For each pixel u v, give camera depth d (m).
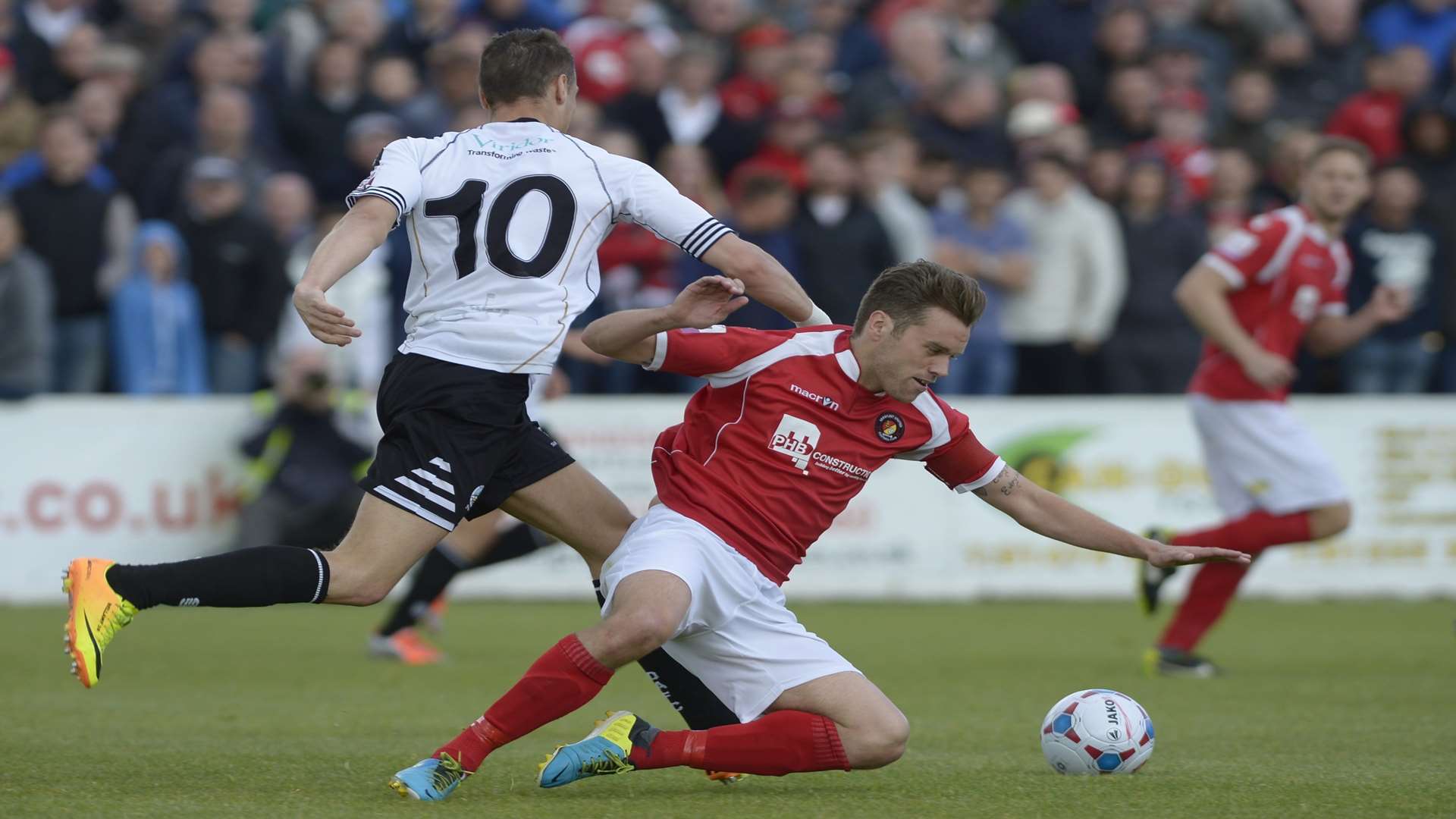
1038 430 42.16
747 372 16.00
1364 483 43.44
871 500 42.38
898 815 14.77
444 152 16.05
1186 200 45.44
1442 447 43.62
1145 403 42.66
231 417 39.78
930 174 43.88
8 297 38.75
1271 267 27.89
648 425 40.72
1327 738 20.83
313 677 27.28
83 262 40.00
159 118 43.94
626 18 50.28
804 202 41.19
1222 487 28.80
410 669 28.53
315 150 43.84
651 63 44.78
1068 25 51.78
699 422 16.17
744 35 48.31
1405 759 18.86
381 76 44.19
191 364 40.88
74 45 46.38
